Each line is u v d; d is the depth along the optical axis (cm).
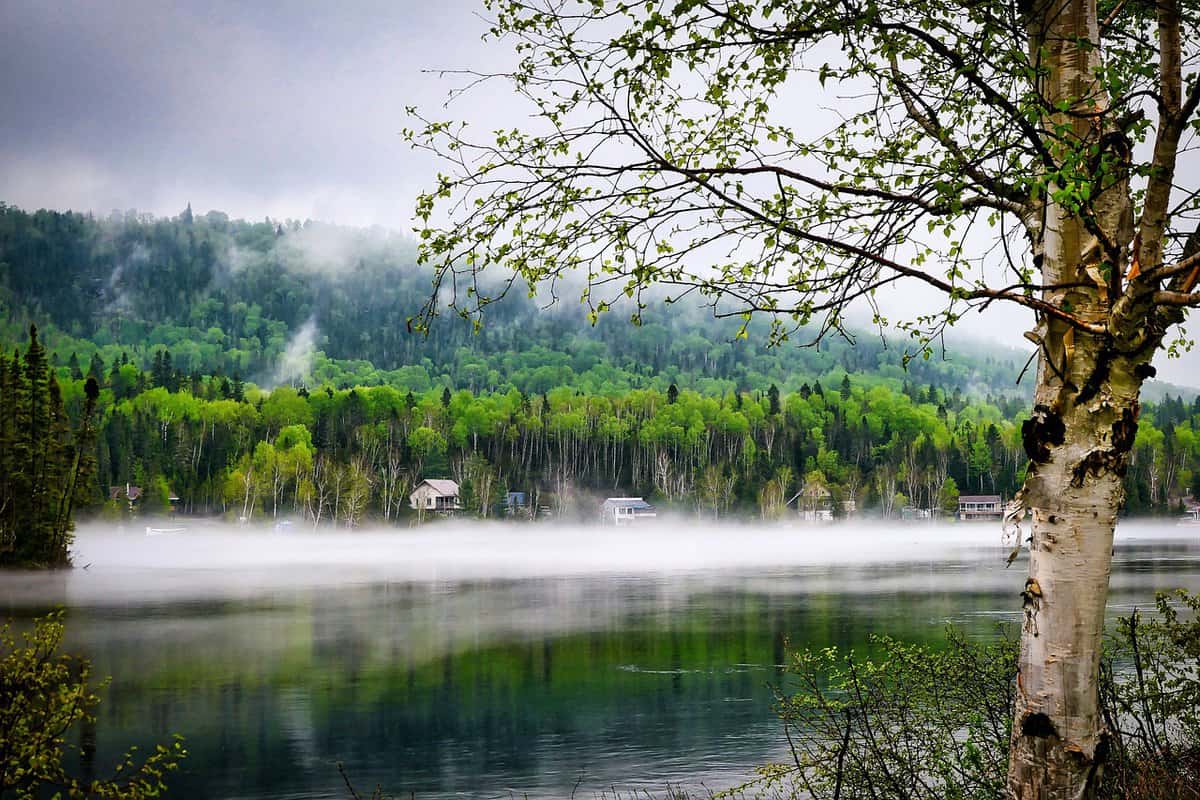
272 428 18025
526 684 2616
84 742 2039
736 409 19700
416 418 18362
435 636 3541
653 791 1639
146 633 3678
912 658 848
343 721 2227
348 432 16938
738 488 15962
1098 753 516
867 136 586
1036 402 542
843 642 3014
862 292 559
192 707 2369
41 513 7250
